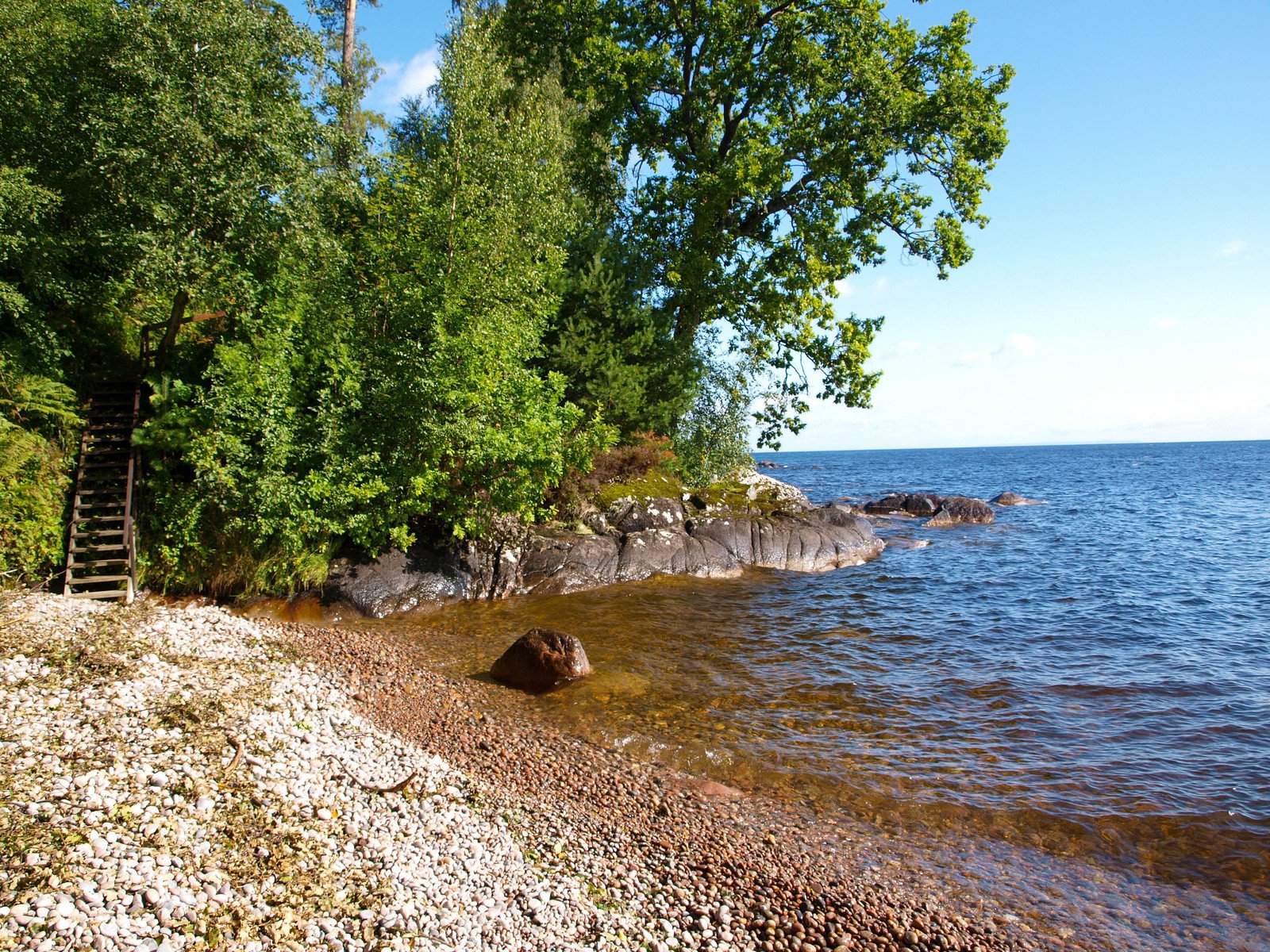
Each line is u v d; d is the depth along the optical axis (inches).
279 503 557.3
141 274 563.8
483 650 504.4
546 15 944.9
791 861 265.1
